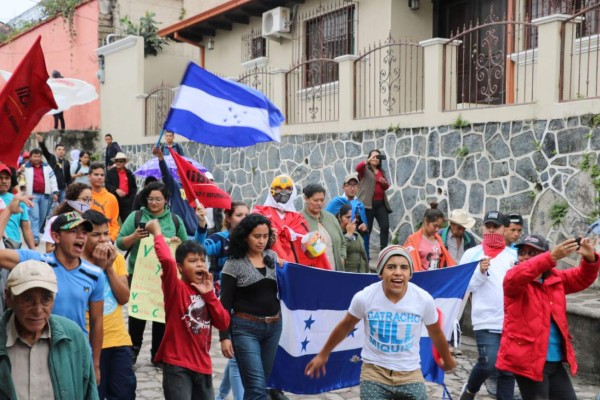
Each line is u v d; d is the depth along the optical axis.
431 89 11.71
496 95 13.05
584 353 8.09
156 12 23.48
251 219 5.68
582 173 9.47
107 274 5.03
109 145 19.34
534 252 5.81
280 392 6.43
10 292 3.55
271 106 7.87
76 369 3.72
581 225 9.48
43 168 14.48
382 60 14.42
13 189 8.22
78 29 24.06
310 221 7.71
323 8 16.08
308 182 14.30
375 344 4.97
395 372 4.93
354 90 13.36
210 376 5.30
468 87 12.65
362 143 13.03
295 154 14.68
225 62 19.80
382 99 14.30
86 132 22.78
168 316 5.15
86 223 4.53
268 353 5.77
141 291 7.07
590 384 7.88
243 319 5.62
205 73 7.39
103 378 5.35
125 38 20.89
